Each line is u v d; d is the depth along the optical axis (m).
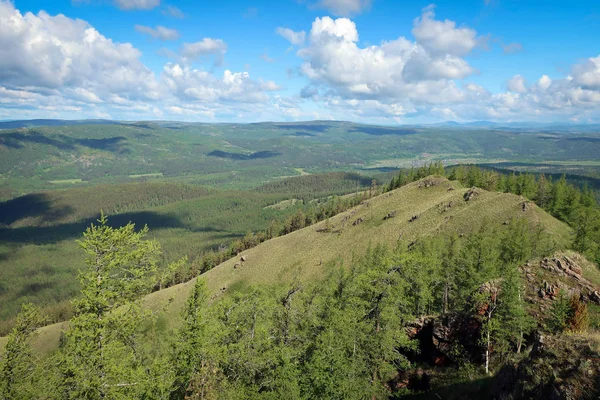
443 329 29.89
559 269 30.72
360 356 28.23
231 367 27.09
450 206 92.94
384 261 38.47
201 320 24.55
